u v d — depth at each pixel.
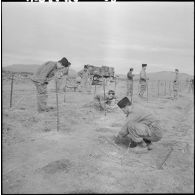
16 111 8.58
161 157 5.21
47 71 8.87
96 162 4.93
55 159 4.96
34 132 6.73
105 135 6.64
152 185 4.10
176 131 6.37
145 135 5.58
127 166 4.83
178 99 8.67
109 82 16.81
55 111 9.17
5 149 5.43
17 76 16.58
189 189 3.95
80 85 15.96
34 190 3.89
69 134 6.71
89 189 3.94
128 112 5.81
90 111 9.45
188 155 4.75
